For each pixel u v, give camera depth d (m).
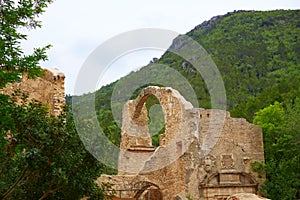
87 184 13.09
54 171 11.49
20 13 11.77
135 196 24.89
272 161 28.12
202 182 23.89
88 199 13.59
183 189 23.81
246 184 24.42
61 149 12.28
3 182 12.53
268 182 24.91
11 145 12.12
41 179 12.44
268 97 48.72
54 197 13.09
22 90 19.17
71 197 12.92
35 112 12.46
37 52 12.17
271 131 32.22
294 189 25.48
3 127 11.06
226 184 24.12
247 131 25.56
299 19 83.88
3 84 10.41
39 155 11.41
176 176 24.86
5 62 10.83
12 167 12.35
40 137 11.87
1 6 11.45
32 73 11.90
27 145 11.97
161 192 25.67
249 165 25.08
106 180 24.17
